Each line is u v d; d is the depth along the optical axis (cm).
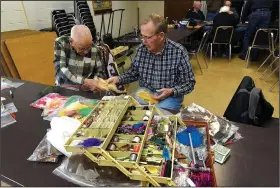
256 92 132
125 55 310
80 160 82
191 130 93
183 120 100
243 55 456
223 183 73
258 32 366
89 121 88
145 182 71
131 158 71
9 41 269
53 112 120
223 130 95
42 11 341
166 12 589
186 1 565
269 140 93
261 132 98
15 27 309
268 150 87
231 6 529
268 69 388
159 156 76
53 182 76
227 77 373
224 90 325
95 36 384
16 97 143
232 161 82
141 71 166
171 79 160
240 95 136
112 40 362
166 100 150
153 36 143
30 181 77
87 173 78
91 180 76
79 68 183
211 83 352
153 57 158
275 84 327
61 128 90
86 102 123
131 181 74
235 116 135
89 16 394
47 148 90
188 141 88
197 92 321
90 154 72
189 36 416
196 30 418
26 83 167
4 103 135
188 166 77
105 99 108
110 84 154
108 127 82
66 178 77
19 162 86
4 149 94
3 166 85
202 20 509
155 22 142
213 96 308
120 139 81
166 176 68
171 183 67
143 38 148
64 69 171
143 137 81
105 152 70
